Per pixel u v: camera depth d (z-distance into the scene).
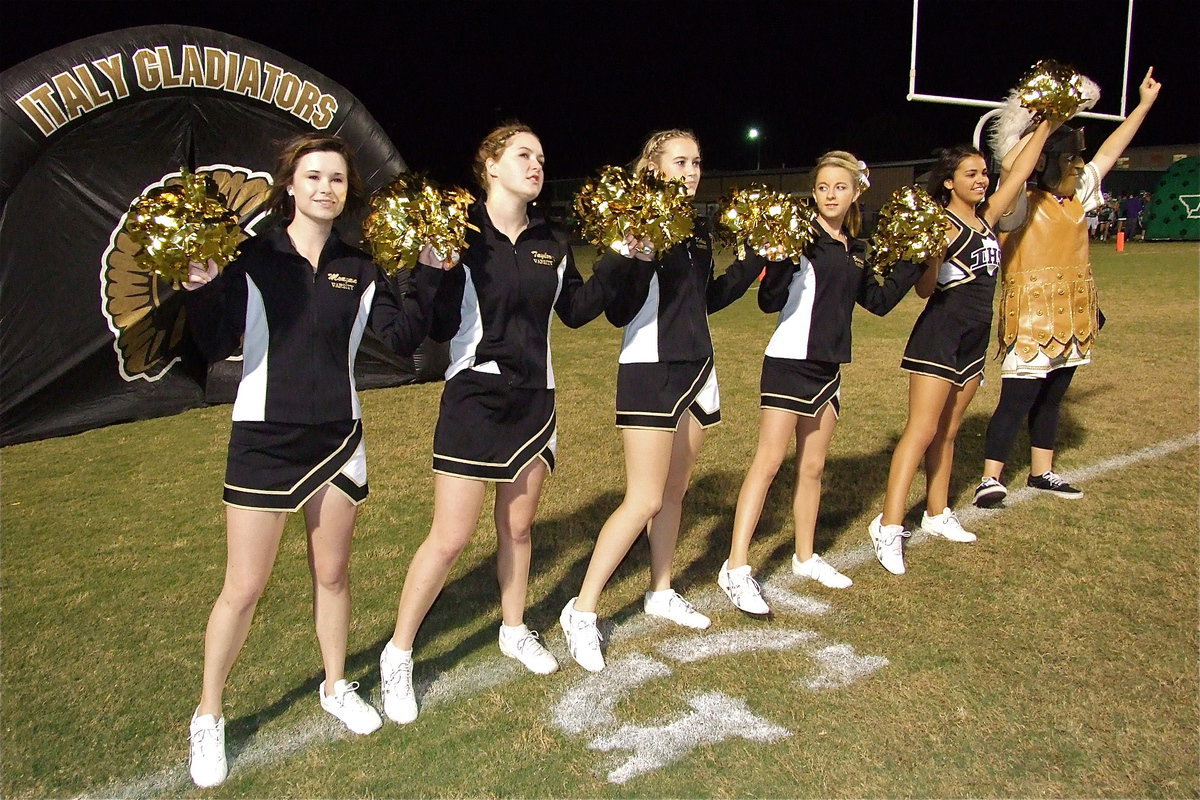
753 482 3.28
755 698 2.71
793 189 31.19
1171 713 2.58
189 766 2.42
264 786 2.35
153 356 6.59
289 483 2.35
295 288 2.33
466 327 2.56
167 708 2.72
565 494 4.60
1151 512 4.16
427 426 6.07
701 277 2.94
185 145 6.37
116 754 2.49
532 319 2.61
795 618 3.24
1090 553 3.71
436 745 2.51
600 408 6.48
